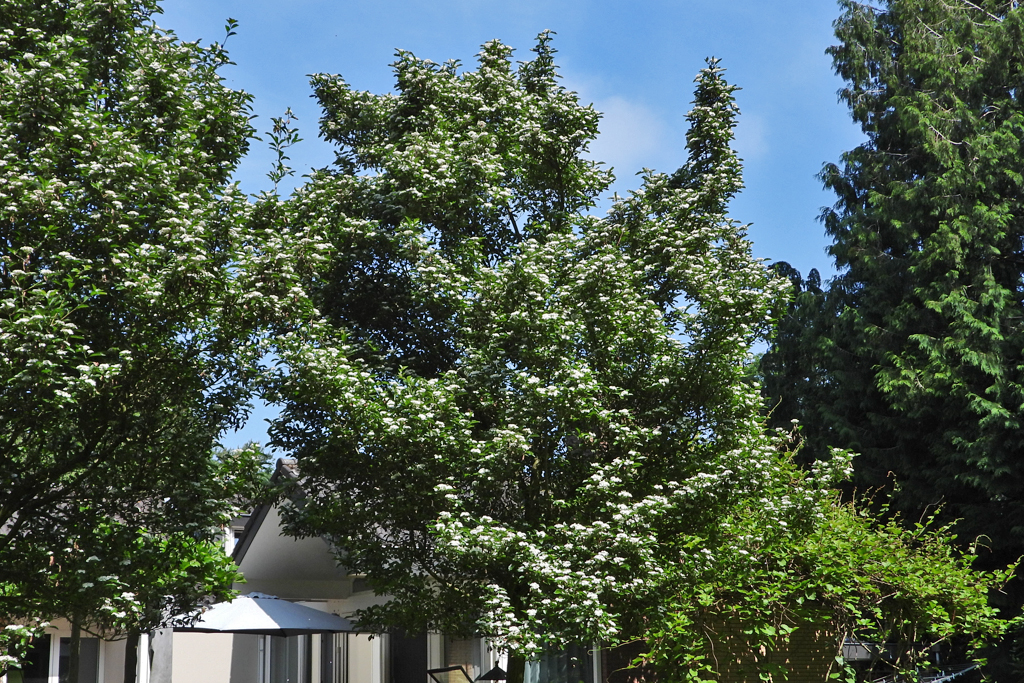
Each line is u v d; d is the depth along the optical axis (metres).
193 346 8.74
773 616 10.16
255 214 9.95
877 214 19.61
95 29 9.37
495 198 10.90
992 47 19.38
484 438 10.01
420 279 10.26
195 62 10.19
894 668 10.66
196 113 9.86
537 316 9.44
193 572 9.66
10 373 7.39
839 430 18.70
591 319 9.82
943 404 17.39
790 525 9.92
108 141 8.49
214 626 13.66
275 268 8.80
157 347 8.50
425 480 9.84
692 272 10.15
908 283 18.88
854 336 19.22
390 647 17.69
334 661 19.64
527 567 8.84
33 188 7.96
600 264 9.65
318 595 19.19
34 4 9.23
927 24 20.45
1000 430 16.34
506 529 8.87
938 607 10.31
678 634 9.59
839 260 20.92
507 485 9.99
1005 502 16.61
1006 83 19.48
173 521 9.20
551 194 11.76
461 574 10.42
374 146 11.80
